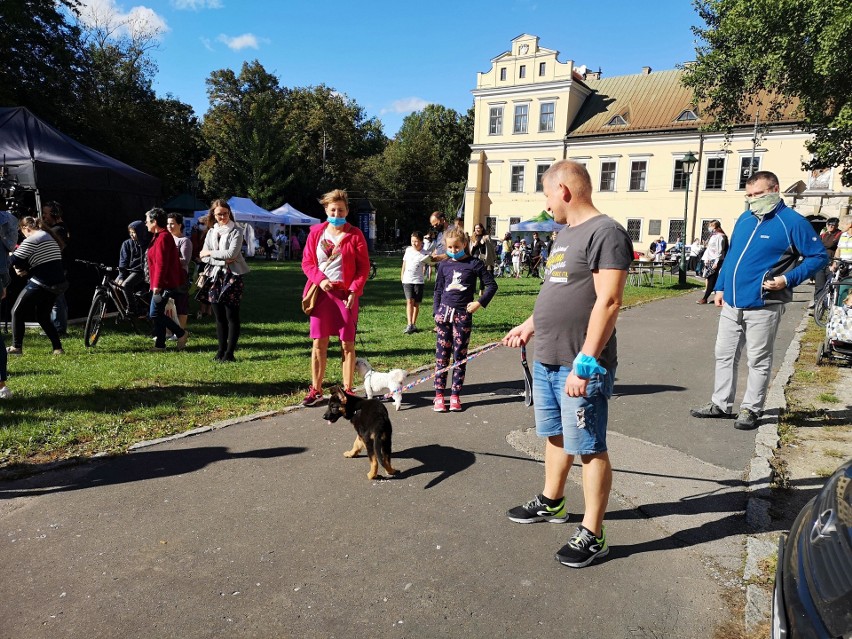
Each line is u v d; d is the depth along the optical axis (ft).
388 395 19.57
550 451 11.14
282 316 37.76
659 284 66.59
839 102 63.00
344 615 8.65
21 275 23.59
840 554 6.09
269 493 12.53
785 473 13.74
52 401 17.84
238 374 21.80
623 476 13.65
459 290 18.01
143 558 10.02
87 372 21.36
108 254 33.37
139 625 8.35
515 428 16.96
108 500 12.09
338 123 193.36
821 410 18.38
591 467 9.87
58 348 24.53
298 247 123.75
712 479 13.50
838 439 15.90
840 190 107.96
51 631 8.18
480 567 9.93
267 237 124.06
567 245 9.80
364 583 9.44
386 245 209.15
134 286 28.30
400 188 216.54
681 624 8.54
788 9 57.67
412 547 10.53
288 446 15.19
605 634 8.31
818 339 30.94
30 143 30.58
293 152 161.89
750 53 64.59
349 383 19.21
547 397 10.61
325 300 18.22
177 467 13.74
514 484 13.19
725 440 16.06
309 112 189.06
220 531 10.95
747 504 12.12
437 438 16.08
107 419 16.47
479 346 29.04
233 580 9.45
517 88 144.25
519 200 147.95
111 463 13.89
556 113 140.77
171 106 152.05
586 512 10.09
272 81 184.55
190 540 10.62
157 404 17.93
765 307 16.53
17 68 87.35
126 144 107.04
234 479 13.17
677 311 42.32
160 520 11.32
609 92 144.97
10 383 19.54
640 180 132.98
